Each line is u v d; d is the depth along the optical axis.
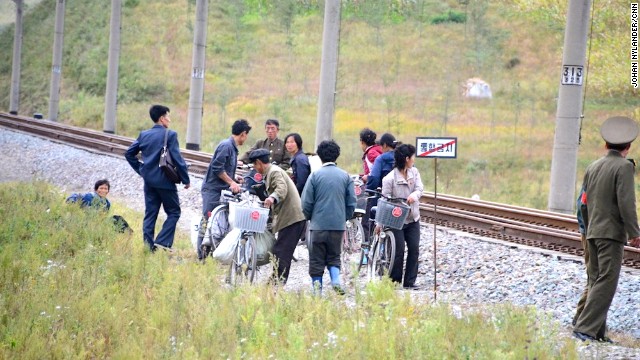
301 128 167.50
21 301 33.75
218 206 49.72
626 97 171.00
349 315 33.44
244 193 49.72
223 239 46.59
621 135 34.91
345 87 188.75
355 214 54.91
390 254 47.69
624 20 160.38
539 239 59.31
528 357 26.75
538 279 47.28
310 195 41.56
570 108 69.88
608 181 34.62
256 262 44.59
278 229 43.16
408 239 48.12
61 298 34.72
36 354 28.48
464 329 30.66
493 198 119.06
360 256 54.38
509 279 48.31
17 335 29.53
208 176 52.09
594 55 161.75
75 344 30.06
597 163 35.44
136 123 187.38
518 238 61.09
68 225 52.19
